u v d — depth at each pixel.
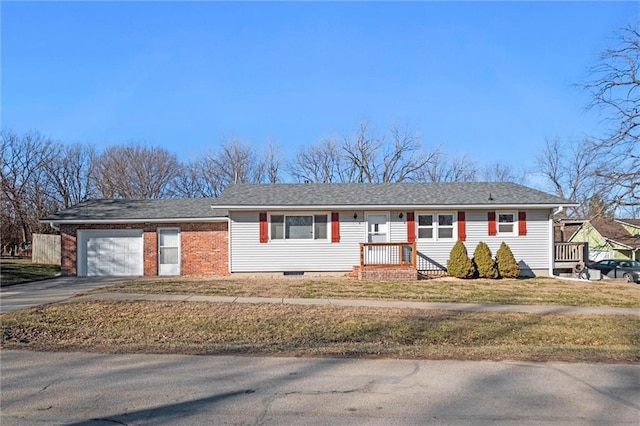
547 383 5.89
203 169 43.94
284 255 20.34
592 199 29.31
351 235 20.50
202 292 14.16
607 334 9.82
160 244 21.47
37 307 11.55
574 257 22.73
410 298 13.89
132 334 9.20
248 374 6.25
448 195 21.39
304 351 7.64
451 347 8.21
